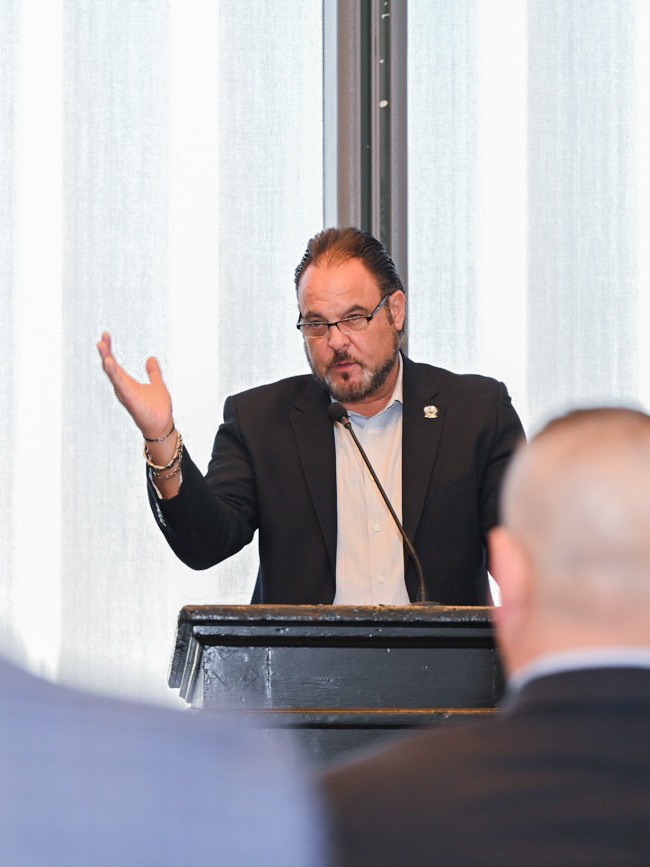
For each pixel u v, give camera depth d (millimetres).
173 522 3848
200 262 6379
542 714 1229
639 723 1208
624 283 6828
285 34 6637
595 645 1270
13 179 6199
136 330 6258
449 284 6699
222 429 4500
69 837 679
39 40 6348
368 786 1210
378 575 4309
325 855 796
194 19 6547
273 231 6480
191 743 705
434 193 6758
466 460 4371
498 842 1148
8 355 6070
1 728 688
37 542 5992
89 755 691
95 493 6078
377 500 4375
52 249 6211
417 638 2746
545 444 1335
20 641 752
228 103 6523
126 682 774
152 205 6359
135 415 3709
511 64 6883
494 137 6832
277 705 2730
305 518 4289
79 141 6316
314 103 6625
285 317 6414
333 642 2744
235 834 692
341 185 6555
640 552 1267
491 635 2752
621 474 1281
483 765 1202
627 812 1148
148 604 6047
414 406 4473
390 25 6715
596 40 6953
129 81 6426
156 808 688
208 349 6324
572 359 6746
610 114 6922
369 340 4344
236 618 2701
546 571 1290
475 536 4344
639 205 6883
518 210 6789
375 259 4457
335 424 4461
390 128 6664
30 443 6047
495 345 6699
